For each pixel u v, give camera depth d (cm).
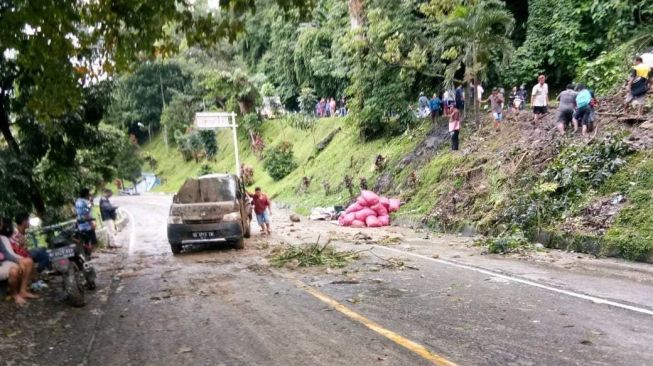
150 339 579
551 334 529
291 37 4166
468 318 596
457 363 462
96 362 513
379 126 2522
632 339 506
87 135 1373
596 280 759
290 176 3391
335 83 3891
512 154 1431
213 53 5856
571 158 1176
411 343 518
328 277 872
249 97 4909
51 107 1035
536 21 2122
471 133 1848
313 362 480
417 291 741
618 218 966
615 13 1783
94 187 2172
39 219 1334
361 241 1317
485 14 1722
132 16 927
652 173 1002
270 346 533
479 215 1335
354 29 2211
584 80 1683
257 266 1017
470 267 901
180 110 6138
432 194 1672
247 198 1520
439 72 2272
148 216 2622
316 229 1683
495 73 2222
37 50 902
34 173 1355
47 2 810
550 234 1067
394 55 2083
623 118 1213
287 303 707
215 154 5588
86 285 873
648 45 1584
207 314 673
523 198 1198
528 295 688
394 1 2186
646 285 717
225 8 940
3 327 645
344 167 2606
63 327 645
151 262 1148
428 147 1991
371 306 669
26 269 805
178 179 5888
